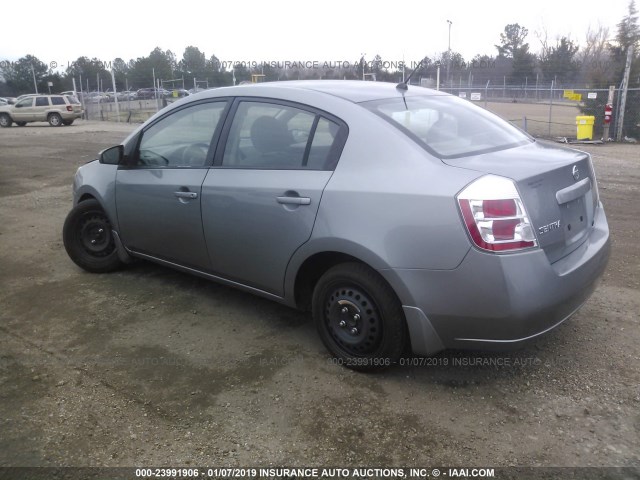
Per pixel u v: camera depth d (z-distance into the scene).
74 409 3.08
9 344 3.82
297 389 3.24
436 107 3.74
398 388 3.24
